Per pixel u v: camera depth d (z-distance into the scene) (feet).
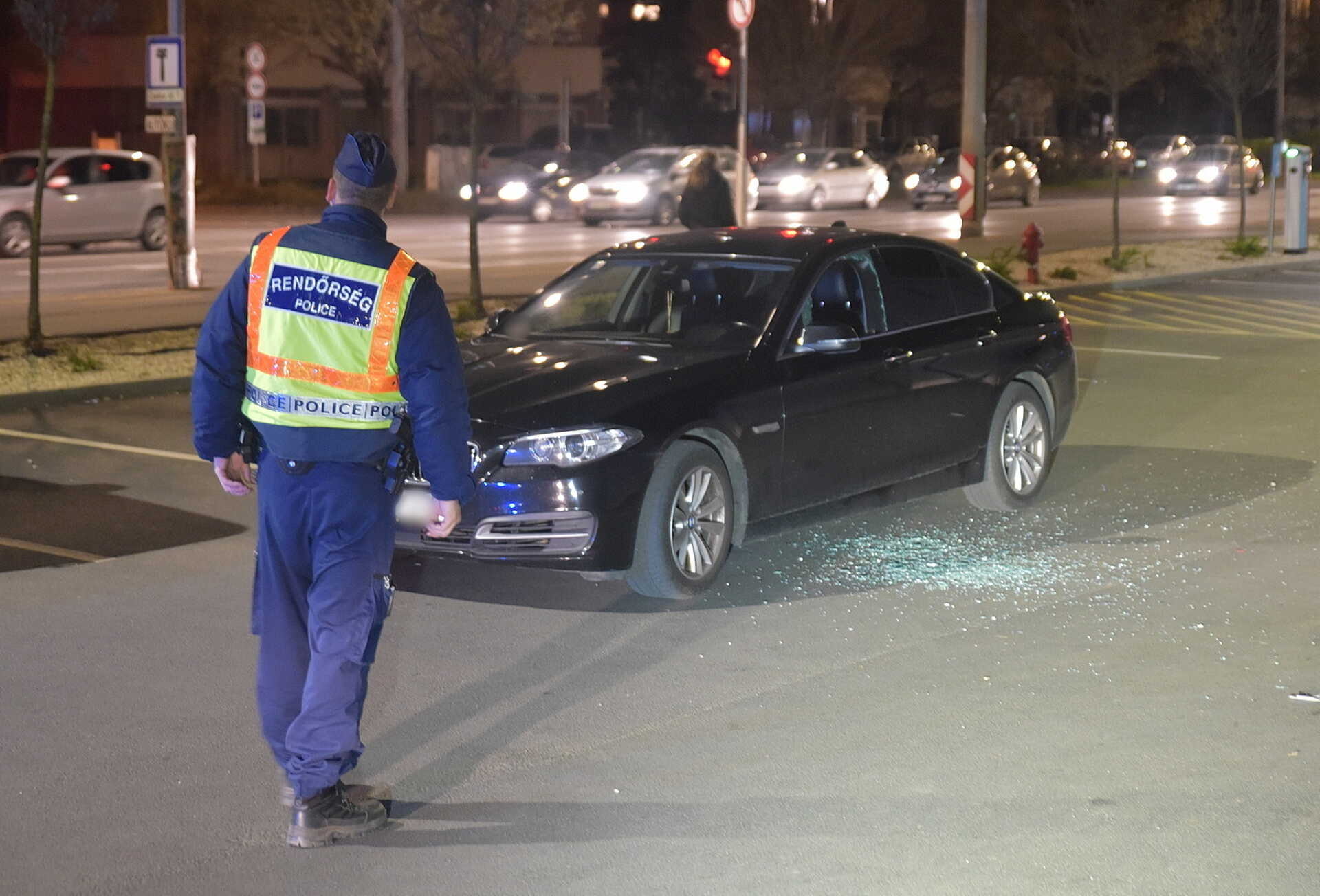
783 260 34.19
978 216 117.50
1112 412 51.29
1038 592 30.99
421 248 114.93
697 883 18.42
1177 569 32.58
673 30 236.02
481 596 30.86
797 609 30.01
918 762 22.12
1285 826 19.80
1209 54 110.32
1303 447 45.42
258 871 18.81
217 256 107.86
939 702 24.64
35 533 36.04
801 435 32.45
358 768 22.11
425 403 18.72
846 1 211.61
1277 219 147.74
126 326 69.62
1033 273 88.69
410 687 25.61
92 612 29.89
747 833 19.79
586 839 19.67
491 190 149.79
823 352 33.12
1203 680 25.59
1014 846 19.31
